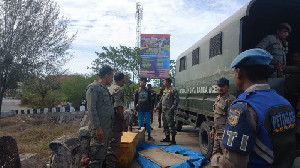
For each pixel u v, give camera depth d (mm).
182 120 9352
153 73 27469
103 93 4441
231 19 5633
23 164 3639
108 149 5047
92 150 4348
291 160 1591
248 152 1462
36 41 15984
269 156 1503
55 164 4000
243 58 1688
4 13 15180
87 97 4352
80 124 12484
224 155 1563
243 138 1475
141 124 8992
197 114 7457
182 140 9250
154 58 27500
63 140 4176
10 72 15508
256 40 7129
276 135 1536
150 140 8922
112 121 4578
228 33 5664
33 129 10219
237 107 1560
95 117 4254
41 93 21531
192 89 8211
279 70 4926
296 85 4656
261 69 1675
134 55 31469
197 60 7898
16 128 12016
